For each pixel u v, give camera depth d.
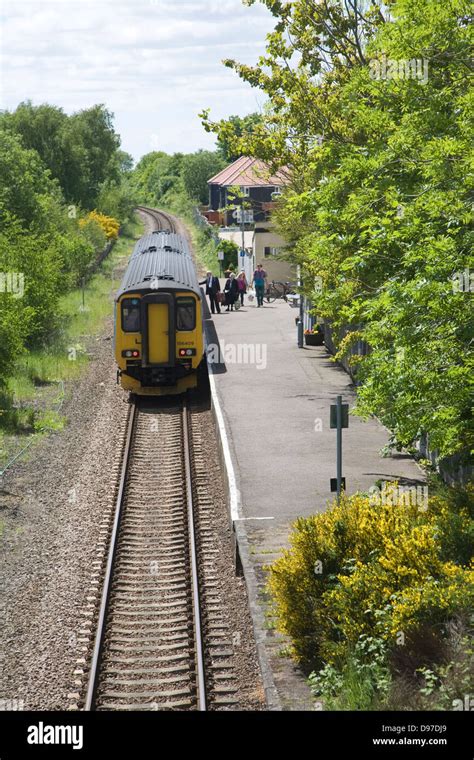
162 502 25.06
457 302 14.66
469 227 16.38
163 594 19.55
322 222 20.38
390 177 18.73
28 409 33.09
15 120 99.19
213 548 21.92
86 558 21.12
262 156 34.16
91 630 17.78
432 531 15.58
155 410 34.81
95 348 46.56
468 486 18.00
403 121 17.88
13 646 17.05
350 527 16.56
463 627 13.10
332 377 35.66
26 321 35.44
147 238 48.59
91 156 114.56
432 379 15.17
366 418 18.61
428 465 24.56
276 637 16.61
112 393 37.38
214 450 29.66
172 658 16.83
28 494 25.12
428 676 12.55
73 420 32.94
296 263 38.53
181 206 145.75
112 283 69.56
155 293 35.00
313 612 15.58
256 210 73.00
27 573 20.17
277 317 50.03
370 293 21.12
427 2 15.90
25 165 68.12
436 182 16.61
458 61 17.44
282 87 32.81
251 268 63.53
